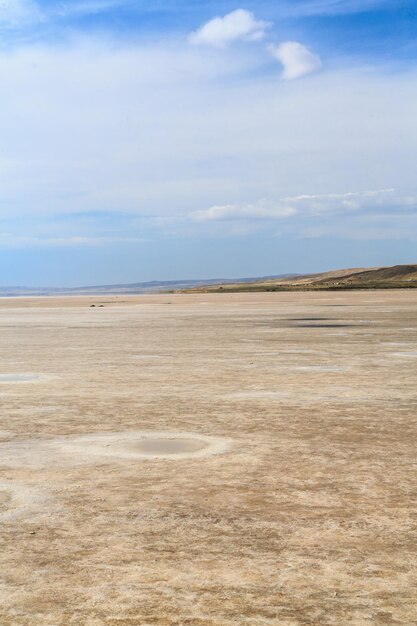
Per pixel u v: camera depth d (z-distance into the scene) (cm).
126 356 2495
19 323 4950
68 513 757
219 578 586
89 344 3031
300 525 714
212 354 2530
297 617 517
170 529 704
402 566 610
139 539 676
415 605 537
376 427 1219
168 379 1875
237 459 997
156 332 3750
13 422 1291
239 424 1259
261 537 680
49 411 1407
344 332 3559
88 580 583
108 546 658
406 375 1922
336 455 1014
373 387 1698
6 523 725
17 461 993
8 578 588
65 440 1133
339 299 10388
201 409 1418
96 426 1249
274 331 3691
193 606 535
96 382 1827
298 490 838
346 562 618
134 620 512
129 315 6100
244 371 2036
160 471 934
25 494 830
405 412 1365
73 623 509
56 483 878
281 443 1099
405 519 730
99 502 796
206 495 821
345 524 716
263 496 816
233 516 744
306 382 1795
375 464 961
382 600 545
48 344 3052
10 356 2534
